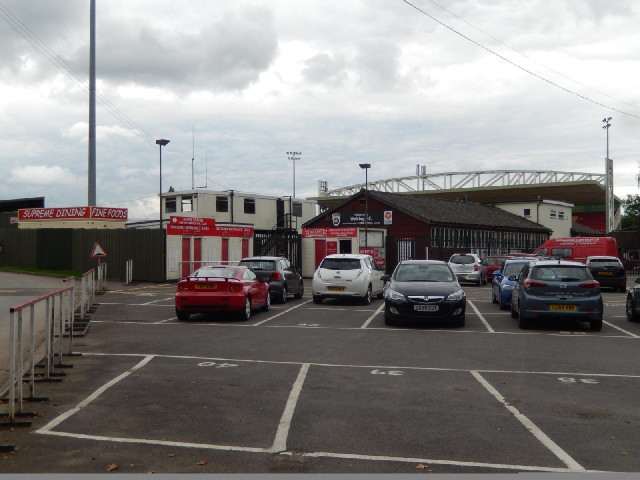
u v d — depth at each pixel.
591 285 13.75
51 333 9.23
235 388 8.02
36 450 5.53
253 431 6.09
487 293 26.17
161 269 30.08
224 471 5.02
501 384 8.34
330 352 10.95
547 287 13.80
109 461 5.25
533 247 56.88
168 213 46.09
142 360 10.09
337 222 47.47
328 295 19.73
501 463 5.20
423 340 12.43
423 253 41.50
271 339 12.52
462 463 5.20
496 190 86.31
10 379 6.34
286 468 5.08
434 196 92.38
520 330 13.97
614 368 9.57
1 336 12.44
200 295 15.18
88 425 6.30
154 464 5.17
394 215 45.12
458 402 7.31
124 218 36.81
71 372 9.09
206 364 9.73
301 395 7.63
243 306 15.37
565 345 11.86
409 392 7.82
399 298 14.22
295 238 40.84
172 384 8.25
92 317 16.30
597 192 81.69
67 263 33.19
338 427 6.23
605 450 5.55
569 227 66.81
